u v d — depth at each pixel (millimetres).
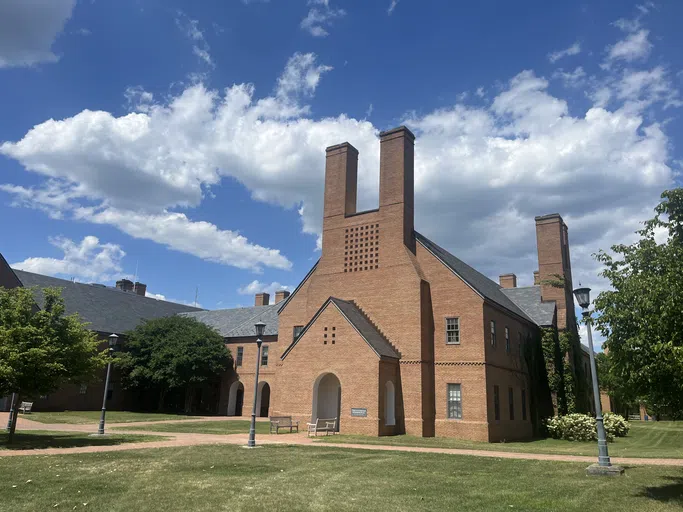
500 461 18938
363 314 33875
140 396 53781
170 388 50938
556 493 13172
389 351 31406
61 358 21688
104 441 22906
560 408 38938
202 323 53719
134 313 57906
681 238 14023
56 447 20438
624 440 36656
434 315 32750
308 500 11953
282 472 15633
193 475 14734
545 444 31141
